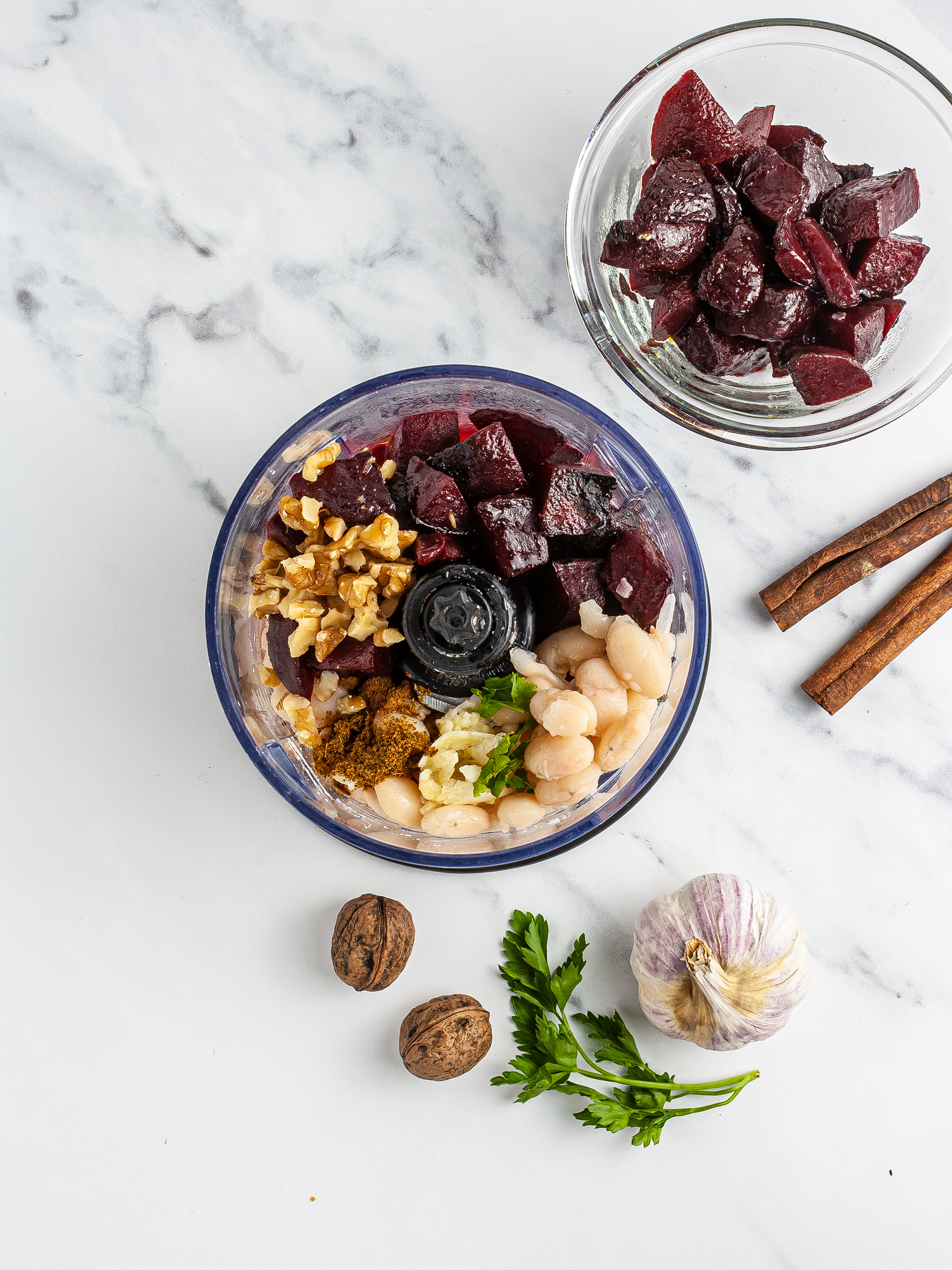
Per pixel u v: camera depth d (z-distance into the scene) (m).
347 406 0.51
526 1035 0.54
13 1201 0.55
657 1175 0.56
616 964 0.55
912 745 0.56
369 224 0.56
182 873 0.56
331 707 0.50
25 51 0.55
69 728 0.56
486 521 0.48
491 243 0.56
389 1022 0.55
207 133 0.55
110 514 0.56
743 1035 0.53
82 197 0.56
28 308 0.56
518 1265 0.55
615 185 0.54
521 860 0.52
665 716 0.51
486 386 0.52
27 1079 0.55
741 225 0.51
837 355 0.51
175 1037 0.56
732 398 0.54
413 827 0.50
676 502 0.51
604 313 0.54
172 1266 0.55
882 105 0.53
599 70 0.55
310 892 0.56
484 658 0.49
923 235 0.54
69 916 0.56
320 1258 0.55
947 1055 0.56
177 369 0.56
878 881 0.56
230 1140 0.55
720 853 0.56
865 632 0.56
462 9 0.55
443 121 0.56
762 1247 0.55
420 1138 0.56
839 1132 0.56
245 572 0.51
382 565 0.48
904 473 0.56
